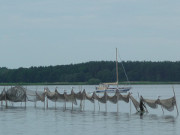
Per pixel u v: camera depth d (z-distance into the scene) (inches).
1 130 3361.2
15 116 4466.0
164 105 4621.1
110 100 5255.9
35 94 5959.6
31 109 5487.2
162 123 3789.4
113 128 3452.3
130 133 3191.4
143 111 5017.2
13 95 5880.9
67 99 5565.9
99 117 4343.0
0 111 5142.7
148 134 3139.8
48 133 3201.3
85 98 5748.0
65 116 4466.0
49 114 4712.1
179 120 4035.4
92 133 3193.9
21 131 3304.6
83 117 4352.9
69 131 3294.8
